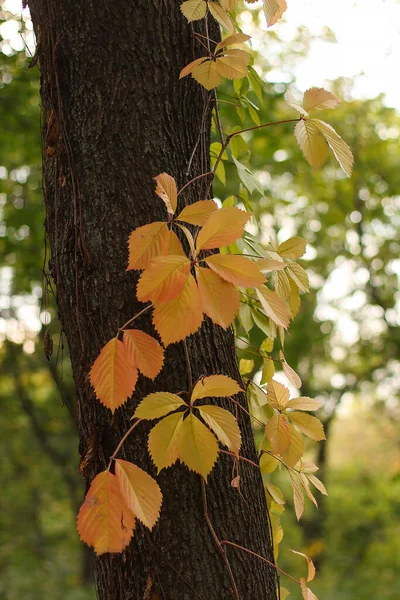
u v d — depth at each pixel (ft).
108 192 5.58
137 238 5.04
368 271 40.04
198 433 5.01
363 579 39.11
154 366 5.02
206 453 4.99
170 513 5.38
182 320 4.80
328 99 5.65
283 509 6.64
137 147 5.62
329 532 42.75
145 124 5.65
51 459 39.32
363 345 40.65
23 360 33.91
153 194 5.59
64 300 5.68
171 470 5.40
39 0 5.86
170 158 5.67
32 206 24.34
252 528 5.58
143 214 5.57
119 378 4.99
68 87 5.73
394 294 39.88
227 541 5.41
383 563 40.19
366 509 43.45
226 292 4.85
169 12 5.79
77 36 5.72
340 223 37.78
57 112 5.73
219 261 4.89
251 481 5.70
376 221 39.22
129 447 5.42
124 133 5.63
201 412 5.06
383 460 48.91
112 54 5.68
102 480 4.89
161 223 5.08
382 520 42.75
